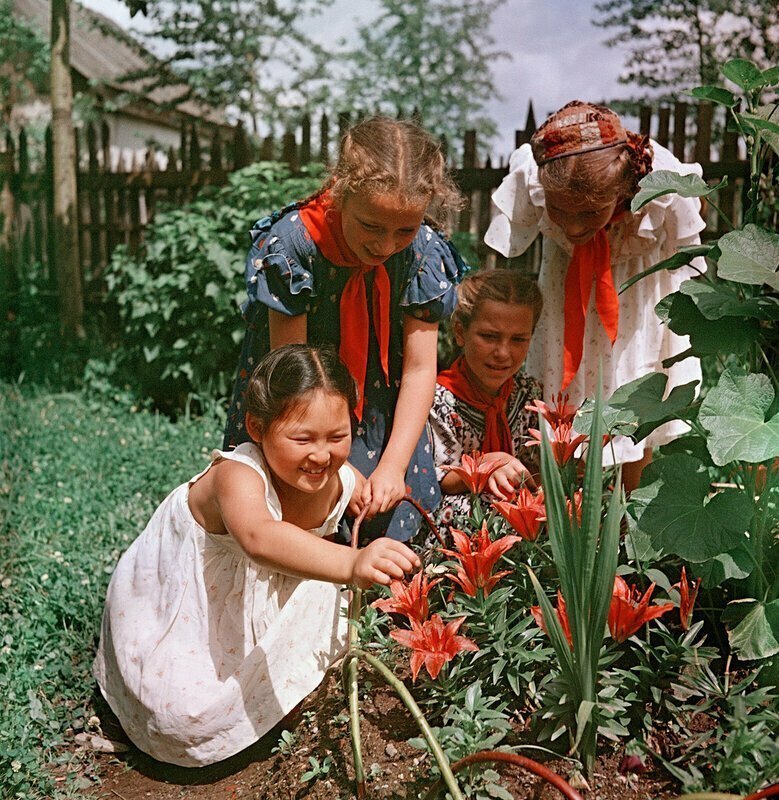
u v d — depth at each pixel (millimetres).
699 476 1989
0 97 15711
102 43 21219
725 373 1896
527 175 3053
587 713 1684
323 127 7375
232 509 2145
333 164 2445
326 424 2119
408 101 17938
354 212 2277
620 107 10672
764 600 2008
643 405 2121
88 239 8078
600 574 1703
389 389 2770
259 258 2529
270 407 2119
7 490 3953
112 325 7719
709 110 6402
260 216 6301
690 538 1926
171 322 6246
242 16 15070
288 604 2287
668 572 2383
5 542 3363
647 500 2006
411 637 1783
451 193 2668
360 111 7320
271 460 2156
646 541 1972
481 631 2051
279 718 2242
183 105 20016
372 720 2092
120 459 4535
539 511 2045
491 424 2920
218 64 15273
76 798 2111
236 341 6016
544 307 3186
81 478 4203
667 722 1934
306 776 1945
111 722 2479
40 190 8531
